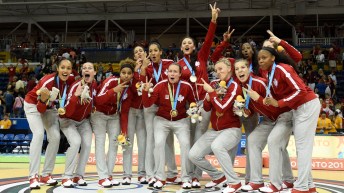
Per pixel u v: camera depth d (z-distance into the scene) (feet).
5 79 67.51
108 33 85.87
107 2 74.79
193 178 18.17
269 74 15.66
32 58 76.48
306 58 72.79
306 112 14.97
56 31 94.63
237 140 16.65
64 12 86.43
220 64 16.93
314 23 86.94
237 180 16.19
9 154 35.65
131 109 18.69
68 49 72.79
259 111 16.28
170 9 82.99
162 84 17.74
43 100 16.29
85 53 76.07
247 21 86.22
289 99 14.60
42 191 16.17
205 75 19.01
